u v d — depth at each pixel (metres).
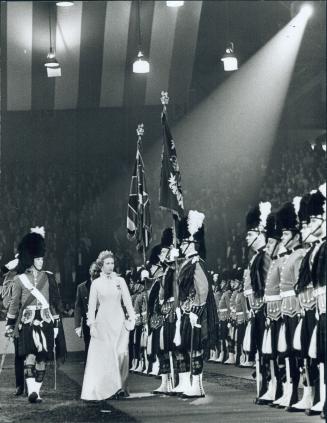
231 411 12.24
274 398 12.77
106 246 35.38
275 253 12.55
